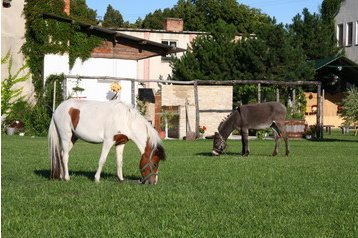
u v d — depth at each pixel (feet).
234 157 64.90
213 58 140.15
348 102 106.42
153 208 30.17
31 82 116.47
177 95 119.03
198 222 26.55
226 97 122.21
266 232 24.64
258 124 68.13
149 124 39.17
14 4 114.42
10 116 111.55
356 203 32.48
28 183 38.81
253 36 145.07
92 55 121.29
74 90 113.09
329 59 150.41
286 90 134.00
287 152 69.82
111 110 39.14
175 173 46.57
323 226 26.08
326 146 89.76
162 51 126.11
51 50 117.39
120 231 24.54
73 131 39.86
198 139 108.88
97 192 34.86
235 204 31.45
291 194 35.47
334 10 192.85
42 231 24.50
